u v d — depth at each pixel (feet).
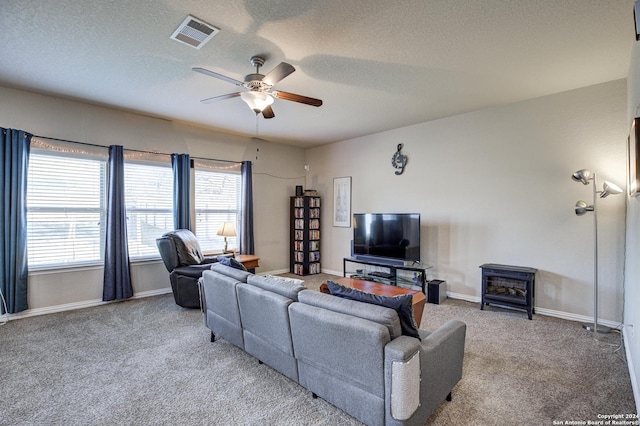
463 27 7.70
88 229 13.65
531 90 11.74
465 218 14.55
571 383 7.53
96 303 13.66
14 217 11.55
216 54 9.11
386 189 17.69
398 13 7.14
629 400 6.86
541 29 7.77
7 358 8.76
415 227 15.06
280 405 6.72
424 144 15.99
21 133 11.67
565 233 11.94
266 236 20.29
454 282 14.93
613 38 8.16
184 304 12.97
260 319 7.73
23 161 11.77
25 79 10.90
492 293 13.34
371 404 5.54
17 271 11.68
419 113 14.51
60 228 12.97
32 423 6.14
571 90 11.73
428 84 11.19
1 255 11.38
